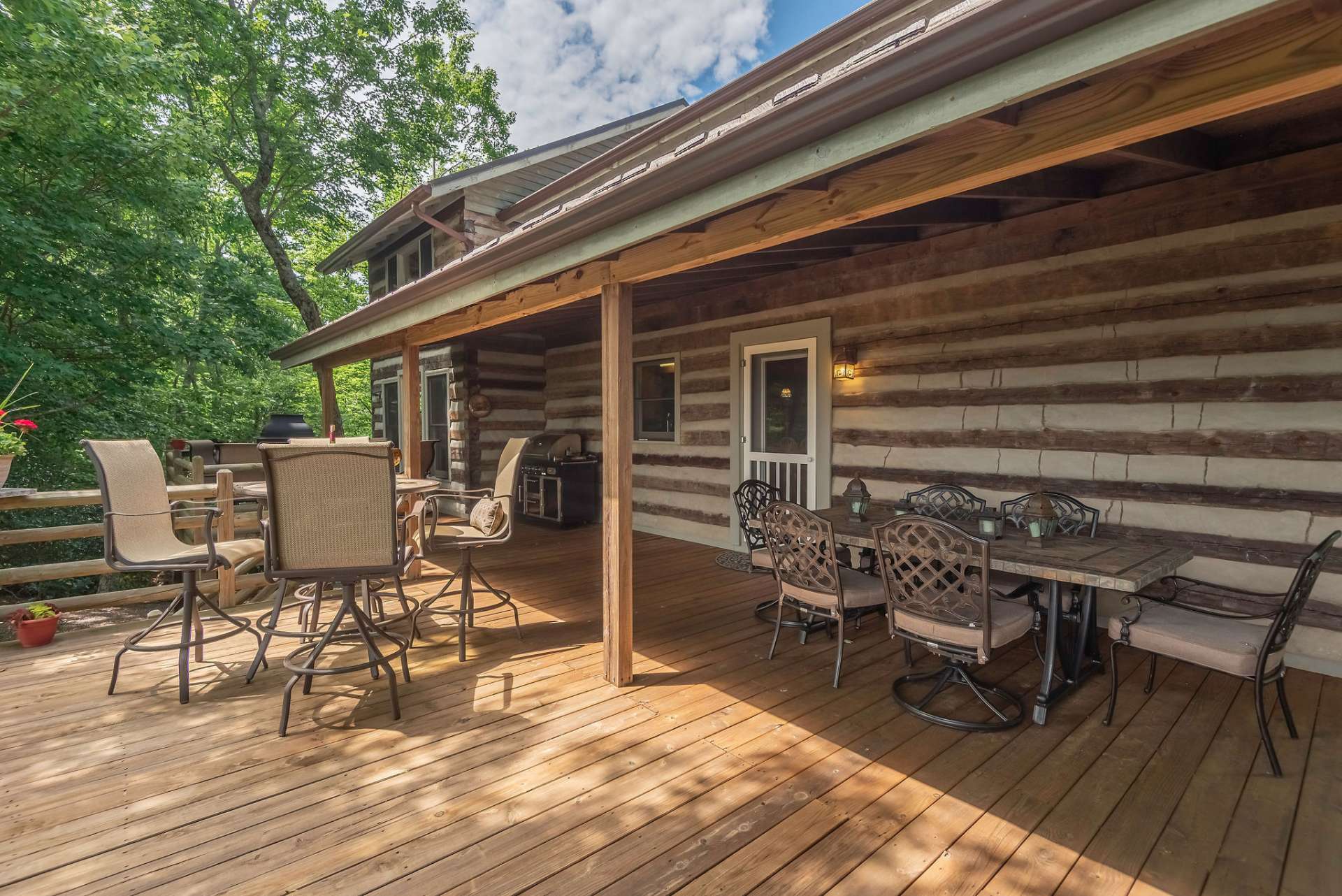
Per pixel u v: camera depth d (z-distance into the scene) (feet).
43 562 27.45
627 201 8.36
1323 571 10.27
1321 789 7.30
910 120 5.52
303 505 8.54
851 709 9.41
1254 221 10.59
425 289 13.58
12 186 22.65
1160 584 11.64
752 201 7.34
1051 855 6.25
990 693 9.77
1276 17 4.12
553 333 28.27
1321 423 10.13
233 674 10.75
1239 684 10.20
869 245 15.29
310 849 6.31
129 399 29.22
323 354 21.36
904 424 15.58
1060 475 12.98
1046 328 13.07
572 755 8.11
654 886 5.83
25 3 20.49
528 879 5.92
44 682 10.34
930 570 8.72
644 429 24.04
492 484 27.76
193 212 28.94
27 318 24.98
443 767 7.82
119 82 23.44
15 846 6.30
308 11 39.91
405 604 12.41
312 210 44.11
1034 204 13.05
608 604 10.38
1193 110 4.53
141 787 7.37
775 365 18.84
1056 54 4.58
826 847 6.37
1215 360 11.07
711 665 11.07
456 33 50.29
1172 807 7.01
